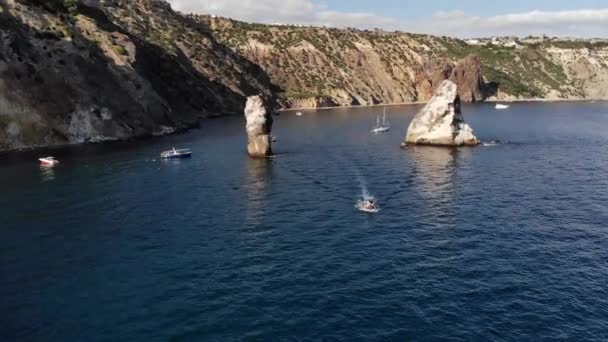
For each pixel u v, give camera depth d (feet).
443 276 141.08
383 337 111.96
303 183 252.83
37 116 367.86
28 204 215.10
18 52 380.17
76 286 138.72
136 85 455.63
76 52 419.13
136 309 125.59
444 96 365.20
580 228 178.91
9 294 134.72
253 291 133.59
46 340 113.39
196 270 147.33
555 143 373.81
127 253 161.17
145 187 244.83
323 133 464.65
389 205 211.61
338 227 183.83
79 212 204.13
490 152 336.29
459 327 115.65
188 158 323.37
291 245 166.09
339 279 139.85
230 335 113.50
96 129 392.27
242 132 465.47
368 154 337.72
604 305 124.57
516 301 126.82
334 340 110.93
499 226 181.68
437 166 290.56
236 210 206.69
